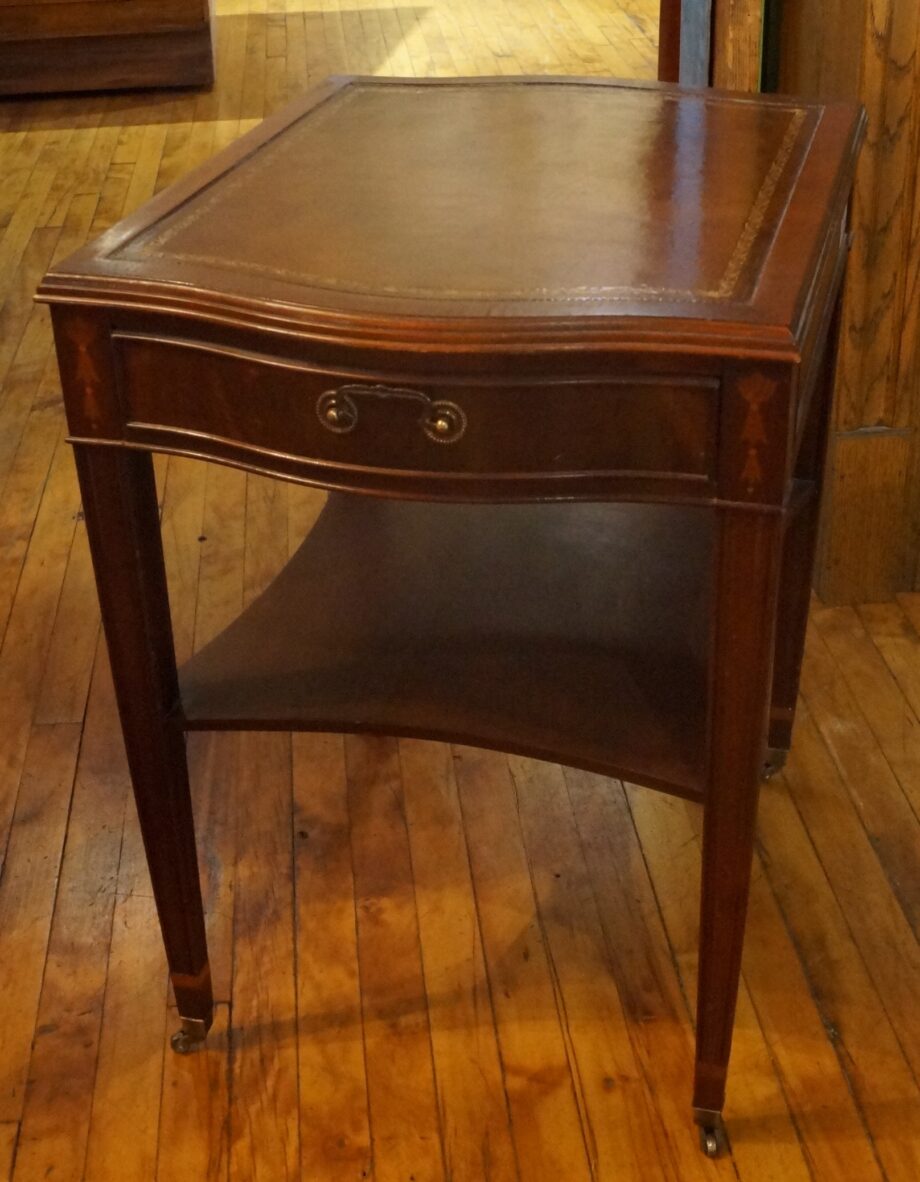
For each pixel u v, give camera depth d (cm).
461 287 109
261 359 108
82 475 120
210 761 195
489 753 195
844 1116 143
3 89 509
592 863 175
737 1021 154
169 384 113
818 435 163
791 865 174
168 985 161
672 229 120
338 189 133
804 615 175
